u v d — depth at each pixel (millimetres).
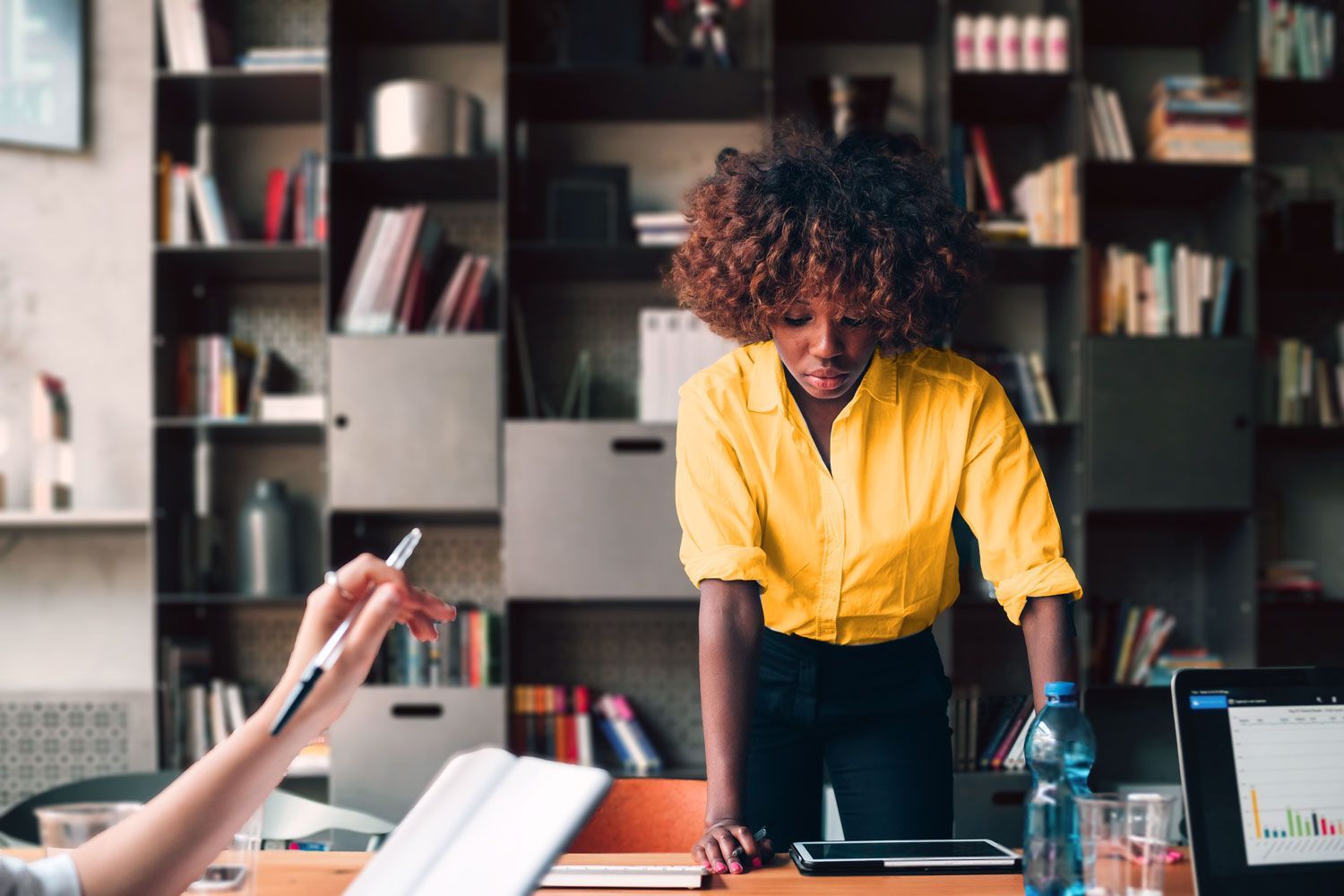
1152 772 1354
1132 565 3463
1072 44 3215
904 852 1172
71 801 1904
